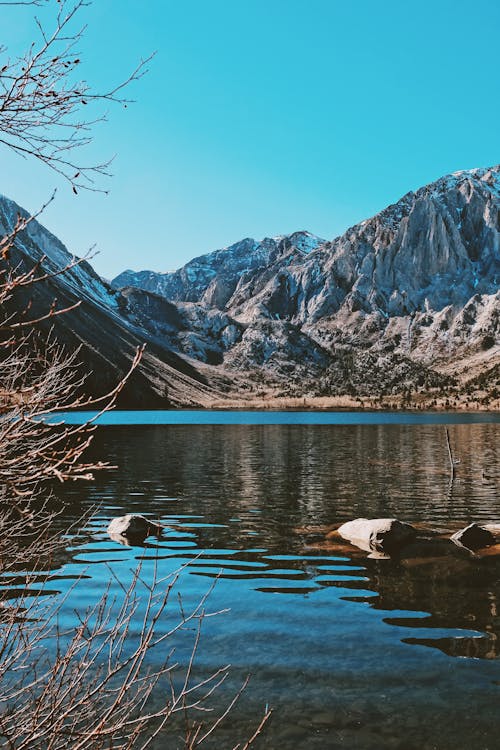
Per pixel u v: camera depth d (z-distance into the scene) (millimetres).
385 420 154250
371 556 16406
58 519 21250
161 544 17594
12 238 3176
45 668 8055
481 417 180000
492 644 10172
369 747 7070
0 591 7062
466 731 7445
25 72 3031
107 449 54969
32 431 3336
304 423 131250
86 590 12602
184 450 55250
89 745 4516
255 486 31516
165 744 6945
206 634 10523
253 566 15297
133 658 4676
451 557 16234
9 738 4387
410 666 9312
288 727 7484
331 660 9516
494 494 28859
